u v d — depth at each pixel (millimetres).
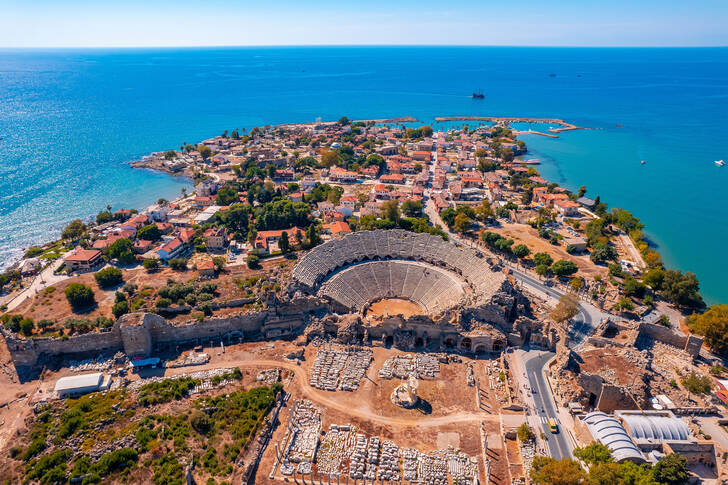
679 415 120625
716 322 147375
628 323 162625
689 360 142875
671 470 95500
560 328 156625
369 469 106438
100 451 107875
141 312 149375
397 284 185750
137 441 111000
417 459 109312
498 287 163125
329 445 112875
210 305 168625
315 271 179750
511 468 106875
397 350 151500
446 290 177500
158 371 138500
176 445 110000
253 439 113438
